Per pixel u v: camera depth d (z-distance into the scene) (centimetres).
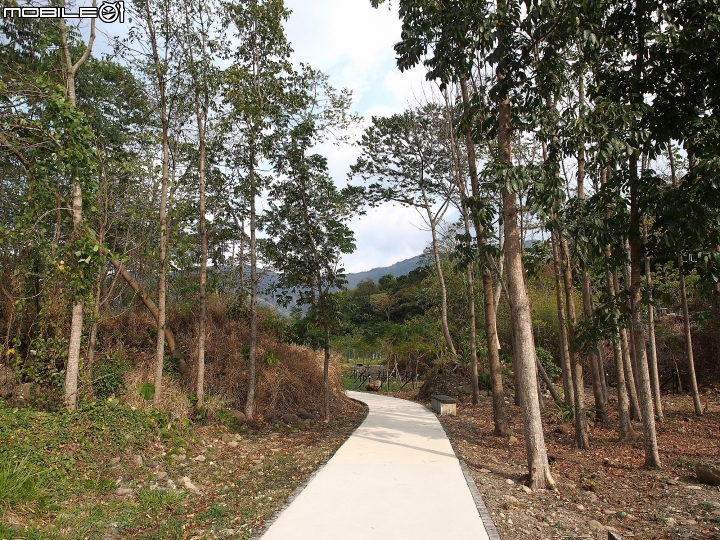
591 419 1156
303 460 793
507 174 629
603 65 777
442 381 1725
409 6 723
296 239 1224
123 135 1130
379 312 4353
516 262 695
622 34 754
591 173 980
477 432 1085
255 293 1173
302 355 1503
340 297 1240
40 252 798
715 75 695
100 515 530
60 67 884
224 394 1159
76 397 803
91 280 830
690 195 673
